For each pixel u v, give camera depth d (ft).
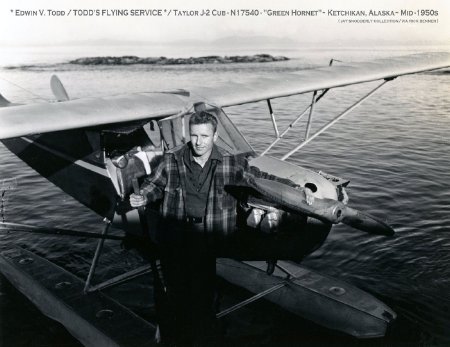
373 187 28.96
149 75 104.27
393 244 20.52
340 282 16.12
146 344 13.03
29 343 14.55
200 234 8.50
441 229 22.21
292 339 14.57
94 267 15.53
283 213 10.68
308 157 36.99
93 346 13.97
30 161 17.95
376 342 14.20
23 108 11.69
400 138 43.50
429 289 16.93
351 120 53.31
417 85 87.35
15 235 22.13
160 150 13.09
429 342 14.03
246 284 17.20
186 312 9.62
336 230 21.81
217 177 8.18
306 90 18.04
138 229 14.02
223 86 16.75
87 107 12.27
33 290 16.38
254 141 42.80
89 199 15.25
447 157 36.37
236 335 14.71
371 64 21.81
